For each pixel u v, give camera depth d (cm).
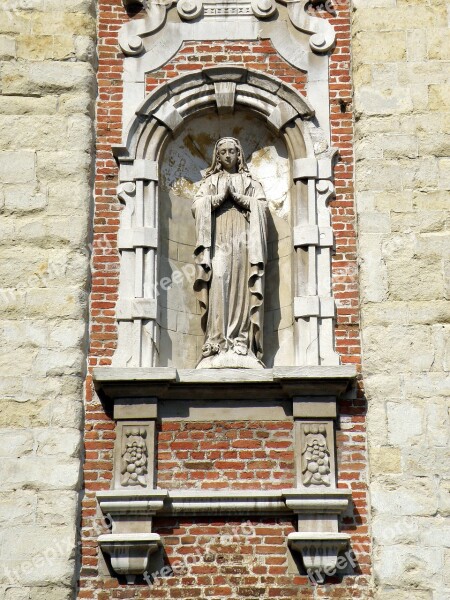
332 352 2198
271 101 2377
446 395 2125
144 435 2134
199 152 2420
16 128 2309
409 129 2300
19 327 2177
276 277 2325
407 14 2383
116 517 2081
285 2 2434
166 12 2433
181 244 2355
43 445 2105
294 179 2319
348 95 2377
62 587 2027
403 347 2159
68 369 2153
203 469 2127
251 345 2239
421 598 2012
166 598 2050
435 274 2205
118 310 2228
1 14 2386
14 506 2069
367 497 2102
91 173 2308
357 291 2242
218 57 2412
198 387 2159
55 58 2362
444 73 2339
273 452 2136
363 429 2147
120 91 2386
